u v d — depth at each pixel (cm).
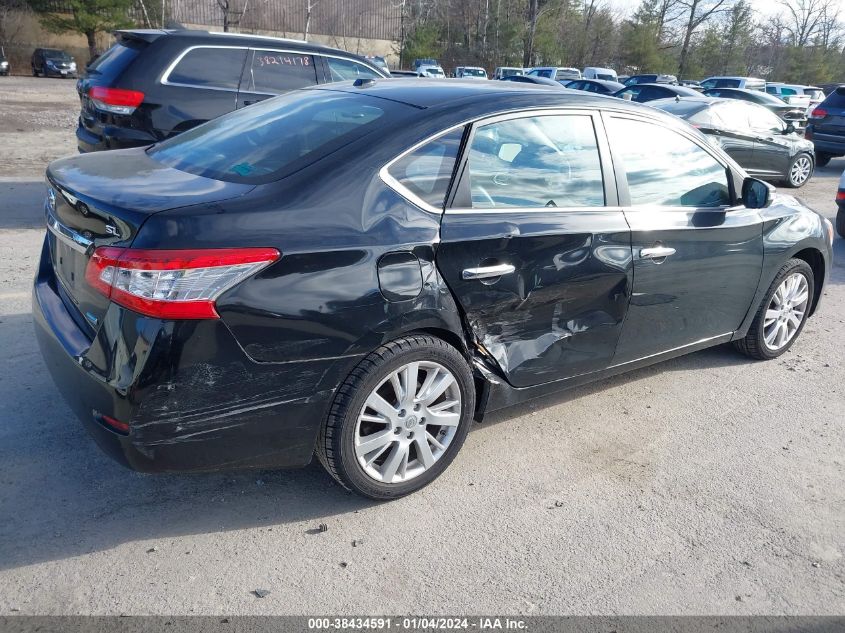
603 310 374
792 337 522
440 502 327
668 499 340
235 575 273
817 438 407
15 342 451
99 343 262
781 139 1298
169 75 720
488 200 328
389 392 313
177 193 279
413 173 309
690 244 407
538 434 393
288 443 288
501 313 334
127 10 4203
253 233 264
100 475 327
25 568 268
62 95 2445
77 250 281
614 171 378
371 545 295
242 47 759
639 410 429
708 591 280
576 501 334
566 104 365
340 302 279
